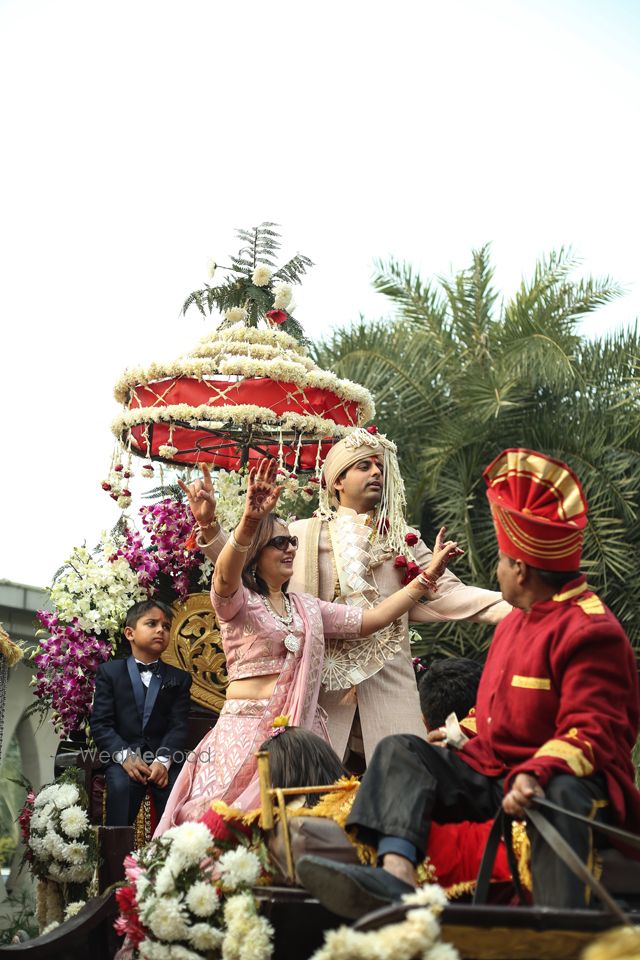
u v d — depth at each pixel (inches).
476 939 112.3
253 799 180.4
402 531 222.2
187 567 250.5
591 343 551.8
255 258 300.7
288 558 204.2
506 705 138.3
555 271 563.8
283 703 194.7
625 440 510.0
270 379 227.0
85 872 221.8
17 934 331.9
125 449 242.8
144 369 229.9
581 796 124.8
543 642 136.3
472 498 500.4
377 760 137.0
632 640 471.8
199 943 145.7
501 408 511.8
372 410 241.6
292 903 140.5
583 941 111.2
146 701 233.6
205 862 150.9
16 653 260.1
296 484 229.6
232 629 198.8
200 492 200.2
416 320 578.2
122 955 179.0
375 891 119.8
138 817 225.6
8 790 437.7
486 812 137.6
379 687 213.6
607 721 129.0
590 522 475.5
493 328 566.6
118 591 245.1
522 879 133.8
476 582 480.4
